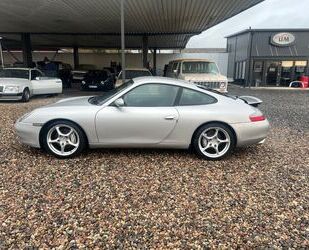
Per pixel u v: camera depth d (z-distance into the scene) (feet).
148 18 53.52
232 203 10.84
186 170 13.80
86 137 15.05
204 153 15.15
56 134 15.02
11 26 64.54
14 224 9.23
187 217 9.86
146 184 12.22
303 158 15.93
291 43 77.51
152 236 8.83
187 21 57.16
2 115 27.27
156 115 14.74
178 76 37.55
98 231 9.00
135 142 15.03
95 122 14.69
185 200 10.97
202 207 10.52
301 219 9.89
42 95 46.26
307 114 32.19
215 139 15.19
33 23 59.77
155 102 15.10
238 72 90.74
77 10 46.06
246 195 11.48
